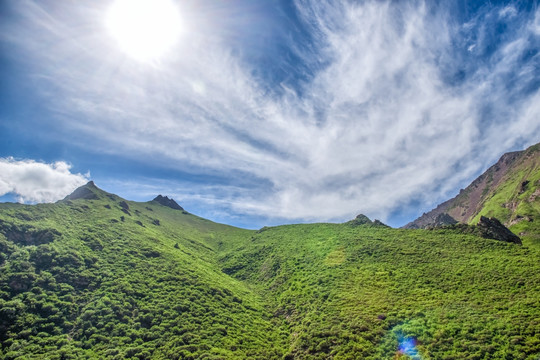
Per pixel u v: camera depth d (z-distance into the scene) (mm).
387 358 37656
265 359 44188
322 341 44875
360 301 53875
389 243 83375
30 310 43656
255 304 66062
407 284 56938
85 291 52344
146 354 41125
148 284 59500
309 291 65250
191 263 80688
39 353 37344
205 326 50188
